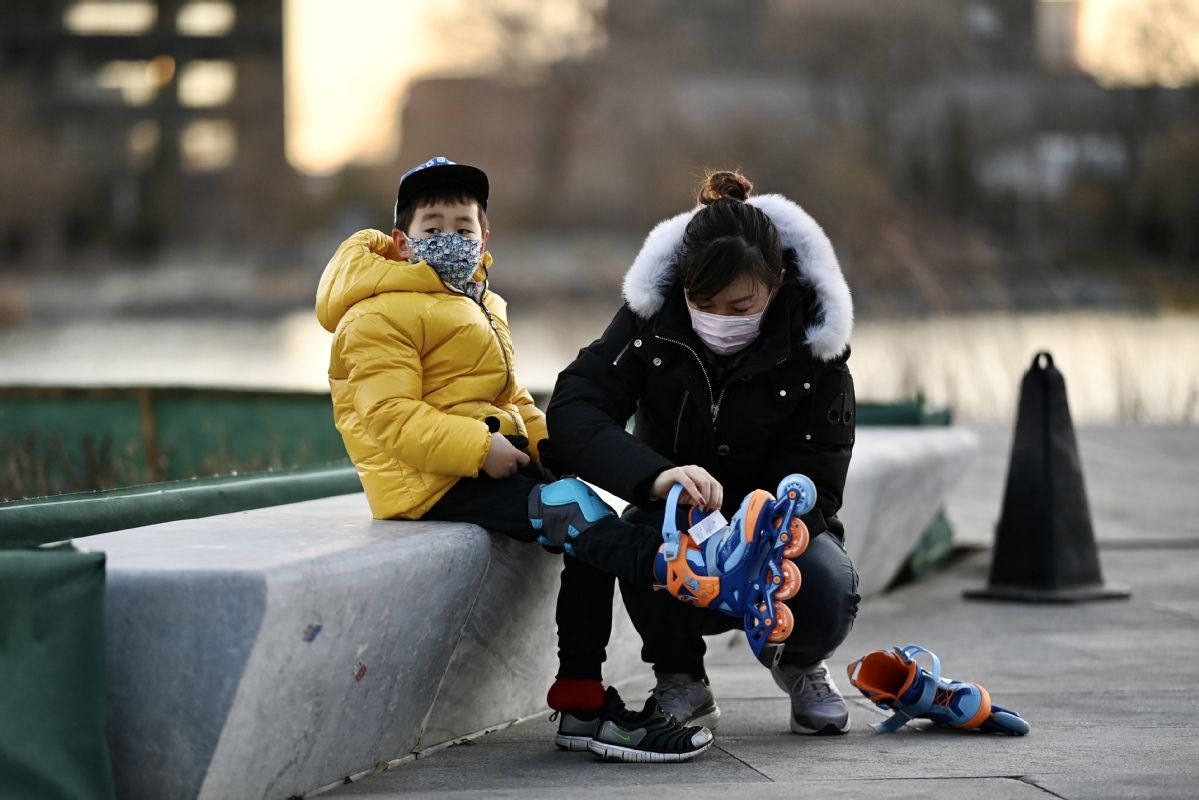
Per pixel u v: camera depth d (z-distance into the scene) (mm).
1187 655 11766
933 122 135375
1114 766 8117
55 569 6133
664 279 8719
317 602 6809
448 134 178375
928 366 31078
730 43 166500
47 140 177375
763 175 142125
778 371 8602
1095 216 115938
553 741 8992
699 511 7996
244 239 186125
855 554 13508
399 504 8398
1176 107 121688
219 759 6641
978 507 21359
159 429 17344
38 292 133125
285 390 17172
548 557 9203
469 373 8641
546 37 176625
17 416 17422
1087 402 33156
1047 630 13008
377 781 7910
